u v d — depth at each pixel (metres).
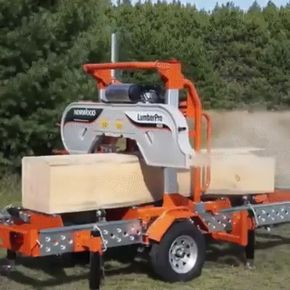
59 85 11.29
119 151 7.49
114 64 7.40
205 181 7.46
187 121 7.01
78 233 6.47
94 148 7.59
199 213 7.29
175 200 7.26
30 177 6.74
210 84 36.03
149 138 6.89
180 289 6.83
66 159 6.76
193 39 38.78
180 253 7.05
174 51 36.09
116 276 7.25
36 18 11.03
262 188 8.15
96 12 12.42
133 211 6.96
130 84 7.46
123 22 39.28
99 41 12.34
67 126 7.88
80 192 6.66
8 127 11.10
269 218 7.88
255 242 8.72
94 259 6.47
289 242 8.96
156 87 7.41
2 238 6.64
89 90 11.51
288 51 39.31
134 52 36.09
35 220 6.58
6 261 7.45
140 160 7.05
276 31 42.19
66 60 11.48
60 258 7.95
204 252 7.23
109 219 7.15
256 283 7.11
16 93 10.91
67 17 11.62
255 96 38.25
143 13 41.41
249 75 40.66
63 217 6.80
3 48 10.99
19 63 11.16
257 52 40.81
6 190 11.32
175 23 41.94
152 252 6.93
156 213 6.98
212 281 7.13
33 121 11.18
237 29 41.59
